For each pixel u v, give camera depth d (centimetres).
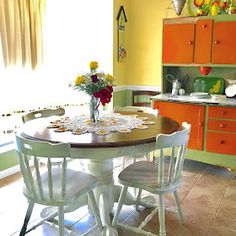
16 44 307
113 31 404
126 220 229
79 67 395
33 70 332
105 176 219
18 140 170
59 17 361
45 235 208
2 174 304
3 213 237
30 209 197
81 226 221
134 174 206
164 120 234
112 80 221
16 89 314
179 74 393
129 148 186
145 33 429
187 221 228
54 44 360
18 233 211
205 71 362
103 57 416
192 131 335
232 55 321
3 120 305
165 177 200
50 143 162
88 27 405
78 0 382
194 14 366
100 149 180
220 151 323
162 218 191
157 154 338
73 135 189
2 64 296
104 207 215
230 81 359
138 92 442
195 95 352
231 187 290
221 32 321
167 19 352
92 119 229
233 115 308
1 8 286
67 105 379
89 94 217
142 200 251
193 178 313
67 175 199
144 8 421
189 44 343
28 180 175
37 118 252
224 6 338
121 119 236
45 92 353
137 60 444
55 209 229
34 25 325
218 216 235
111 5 396
